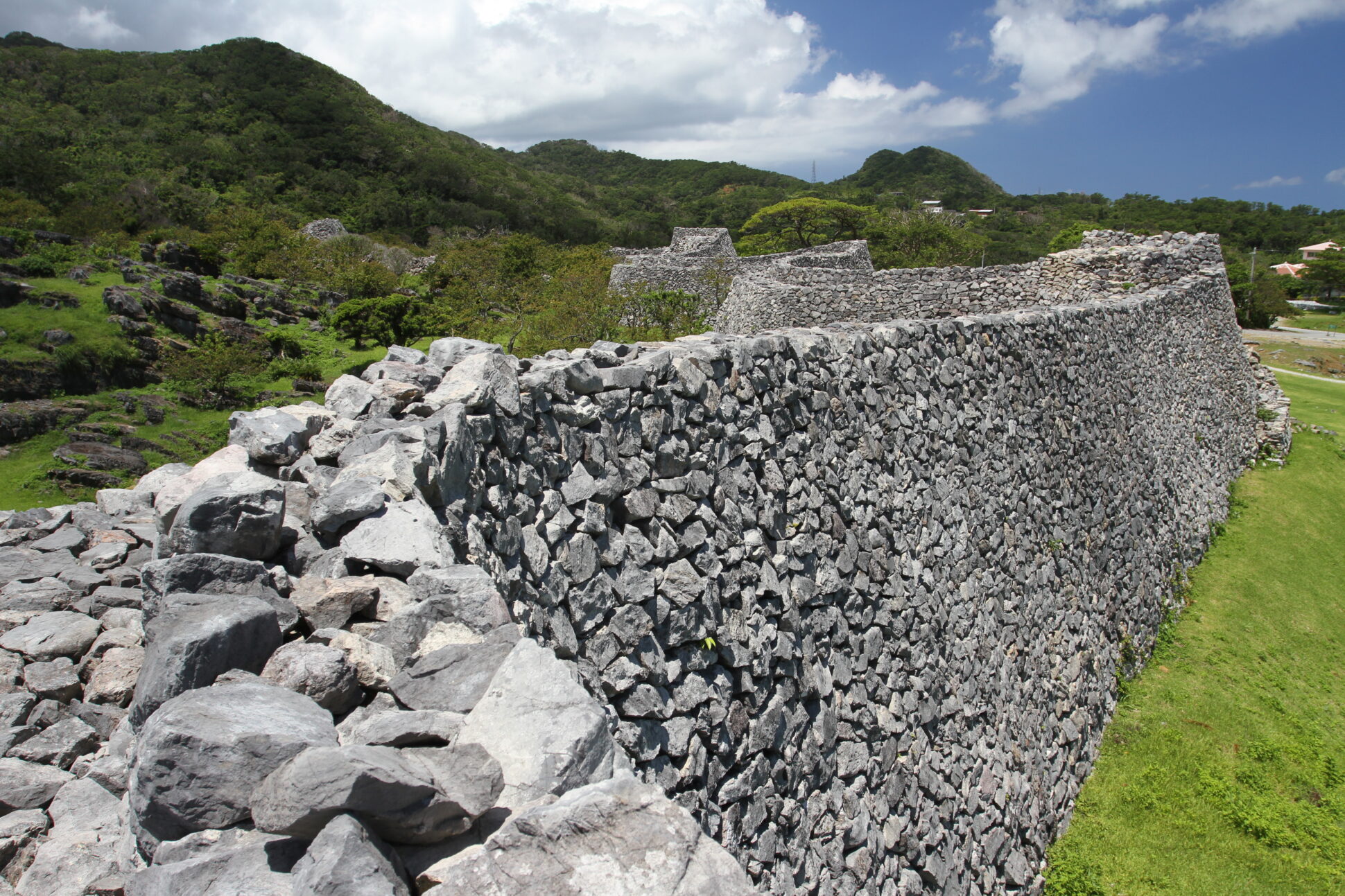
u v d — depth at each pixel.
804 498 6.48
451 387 4.34
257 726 2.33
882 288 18.36
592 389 4.83
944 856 7.63
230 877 2.04
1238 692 12.73
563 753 2.53
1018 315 10.66
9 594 4.62
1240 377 22.23
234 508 3.38
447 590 3.33
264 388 24.09
